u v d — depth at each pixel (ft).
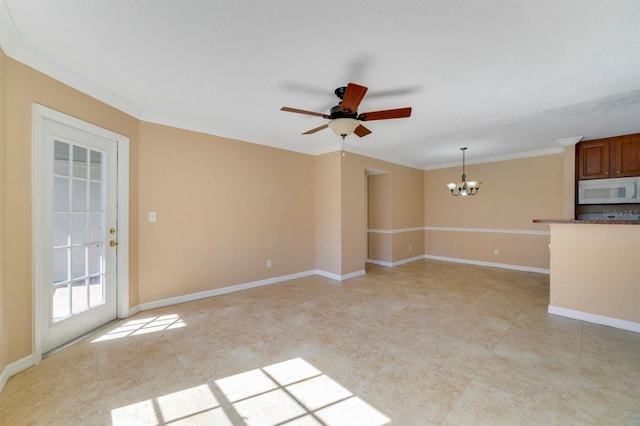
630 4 5.16
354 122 8.11
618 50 6.67
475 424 5.20
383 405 5.74
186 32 6.06
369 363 7.29
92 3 5.16
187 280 11.98
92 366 7.08
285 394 6.09
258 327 9.47
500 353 7.77
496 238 19.21
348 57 6.98
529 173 17.79
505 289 13.96
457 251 21.21
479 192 20.01
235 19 5.63
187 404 5.77
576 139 14.21
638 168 13.19
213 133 12.70
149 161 10.90
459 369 7.00
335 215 16.02
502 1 5.12
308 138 14.44
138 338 8.62
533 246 17.71
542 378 6.61
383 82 8.29
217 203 12.87
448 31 5.99
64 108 7.80
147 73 7.81
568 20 5.63
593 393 6.06
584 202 14.48
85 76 8.00
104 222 9.50
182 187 11.79
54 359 7.38
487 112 10.73
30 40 6.32
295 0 5.10
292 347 8.12
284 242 15.57
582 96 9.34
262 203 14.56
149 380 6.55
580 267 10.15
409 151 17.49
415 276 16.71
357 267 16.74
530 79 8.14
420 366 7.14
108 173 9.59
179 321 9.91
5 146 6.40
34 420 5.29
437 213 22.33
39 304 7.22
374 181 20.80
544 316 10.44
